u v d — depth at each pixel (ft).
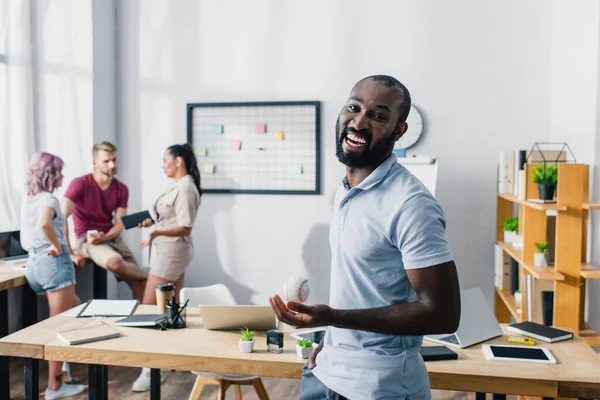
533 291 11.48
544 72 14.57
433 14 15.01
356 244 4.93
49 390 11.89
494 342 7.90
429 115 15.11
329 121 15.62
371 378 4.91
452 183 15.10
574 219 10.68
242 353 7.38
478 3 14.82
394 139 4.98
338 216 5.32
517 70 14.70
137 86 16.60
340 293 5.12
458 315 4.58
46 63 15.02
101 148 14.02
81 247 14.32
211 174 16.30
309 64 15.67
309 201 15.80
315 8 15.58
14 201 14.32
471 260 15.11
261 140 15.98
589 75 13.04
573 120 13.70
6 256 13.87
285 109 15.80
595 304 12.77
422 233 4.56
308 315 4.73
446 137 15.07
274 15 15.81
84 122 15.37
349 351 5.09
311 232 15.81
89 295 15.71
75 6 15.21
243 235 16.20
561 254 10.74
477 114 14.92
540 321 11.43
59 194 15.29
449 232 15.17
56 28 15.08
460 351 7.50
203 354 7.32
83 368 13.47
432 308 4.49
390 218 4.73
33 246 11.78
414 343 5.06
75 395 11.79
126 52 16.61
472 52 14.88
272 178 15.97
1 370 9.38
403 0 15.12
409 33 15.14
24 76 14.44
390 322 4.57
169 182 16.53
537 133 14.66
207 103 16.12
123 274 14.23
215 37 16.17
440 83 15.03
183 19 16.33
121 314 9.13
